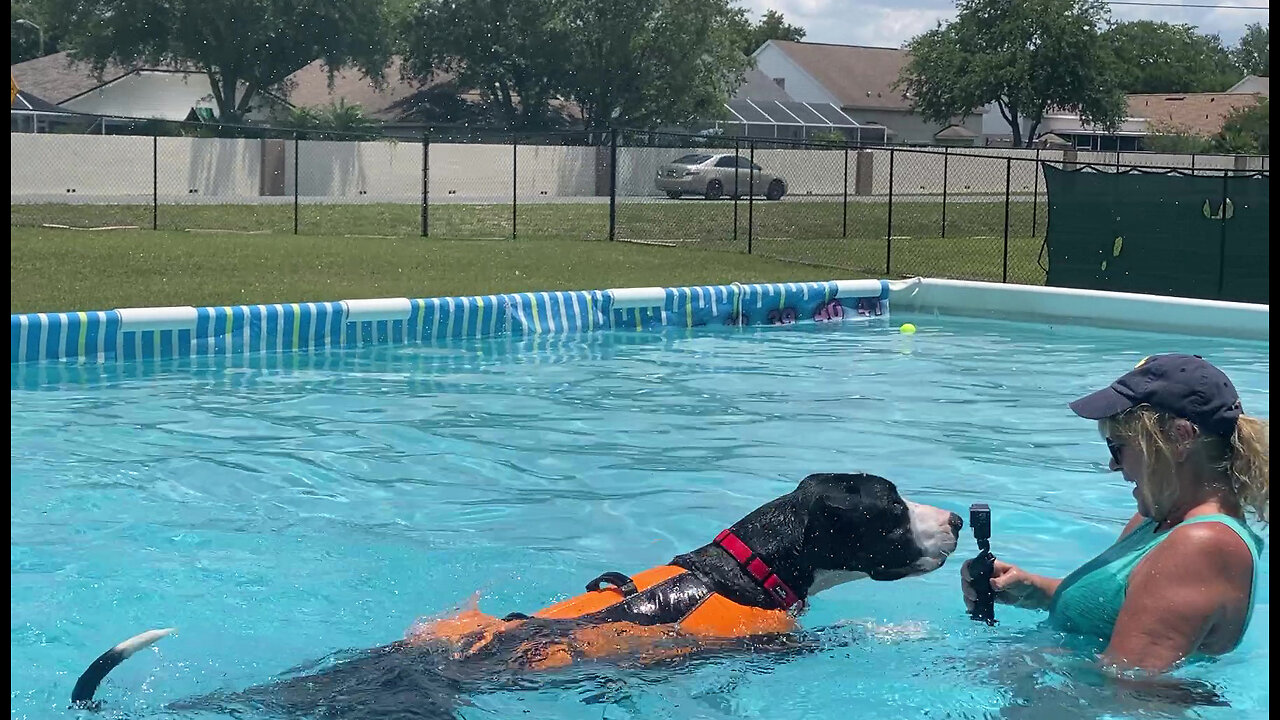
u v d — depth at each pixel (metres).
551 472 6.15
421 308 10.83
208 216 24.94
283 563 4.66
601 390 8.48
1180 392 3.09
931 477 6.09
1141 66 94.94
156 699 3.29
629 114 51.94
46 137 32.75
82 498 5.52
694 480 6.01
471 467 6.24
